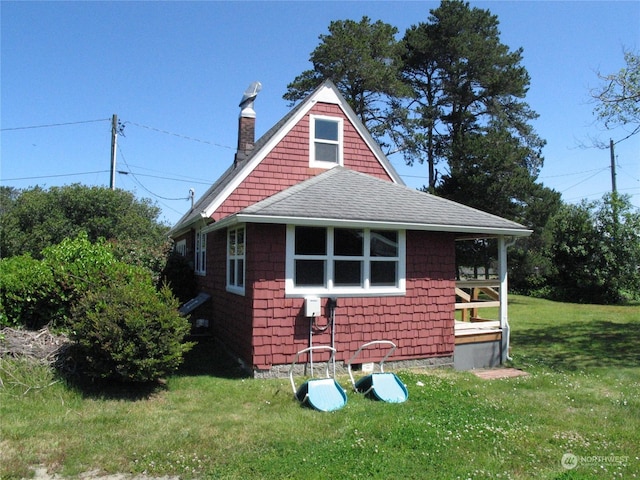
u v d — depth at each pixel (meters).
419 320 9.48
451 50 27.30
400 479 4.39
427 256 9.63
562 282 27.53
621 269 24.67
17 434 5.28
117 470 4.56
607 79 13.63
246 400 6.92
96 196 22.95
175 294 15.43
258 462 4.71
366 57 25.36
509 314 19.59
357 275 9.06
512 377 8.91
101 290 7.68
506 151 22.84
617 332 14.74
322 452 4.96
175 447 5.07
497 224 9.73
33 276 8.53
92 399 6.66
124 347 6.75
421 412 6.39
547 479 4.43
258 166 11.24
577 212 26.48
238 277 9.76
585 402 7.16
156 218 30.02
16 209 23.03
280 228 8.55
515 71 26.64
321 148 12.01
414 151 27.53
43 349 7.52
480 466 4.69
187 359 9.82
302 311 8.60
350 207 8.95
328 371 8.34
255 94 14.70
